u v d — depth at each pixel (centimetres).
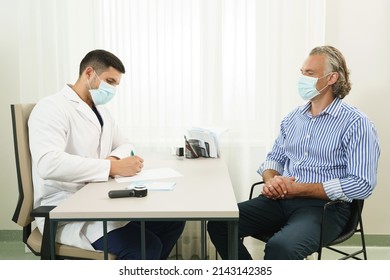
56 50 260
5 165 285
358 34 262
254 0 254
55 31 259
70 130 182
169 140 265
